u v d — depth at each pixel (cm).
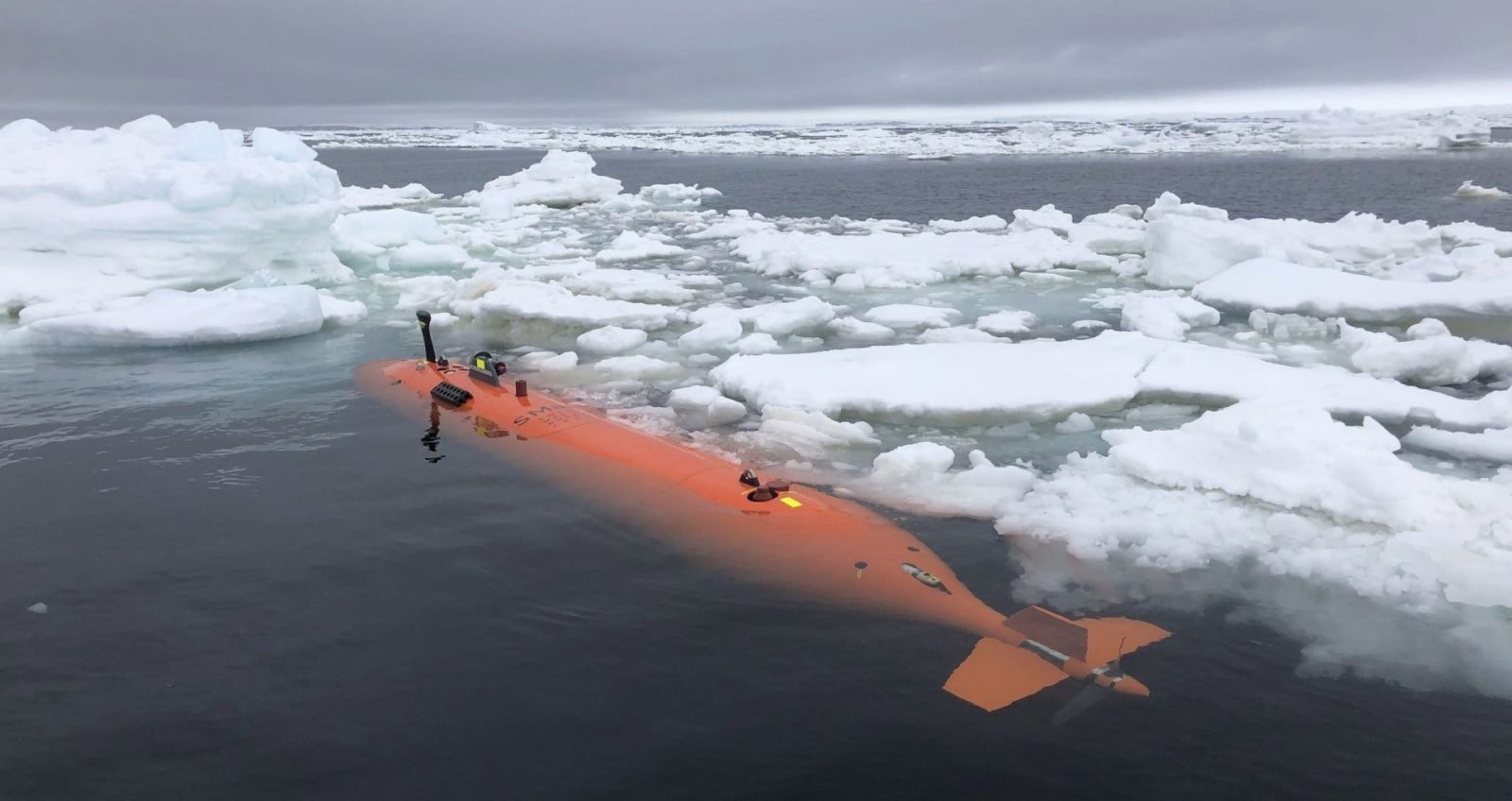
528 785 418
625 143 7919
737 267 1934
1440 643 533
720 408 948
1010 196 3447
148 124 1692
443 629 547
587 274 1670
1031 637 534
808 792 412
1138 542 665
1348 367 1112
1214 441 766
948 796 409
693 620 555
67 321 1223
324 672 505
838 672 502
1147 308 1325
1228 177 3972
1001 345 1150
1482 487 697
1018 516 707
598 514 705
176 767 430
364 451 850
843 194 3675
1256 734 452
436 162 6500
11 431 907
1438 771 425
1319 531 672
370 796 411
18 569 623
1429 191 3147
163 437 889
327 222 1675
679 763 431
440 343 1299
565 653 522
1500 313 1270
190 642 535
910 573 599
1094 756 435
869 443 882
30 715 468
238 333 1252
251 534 677
